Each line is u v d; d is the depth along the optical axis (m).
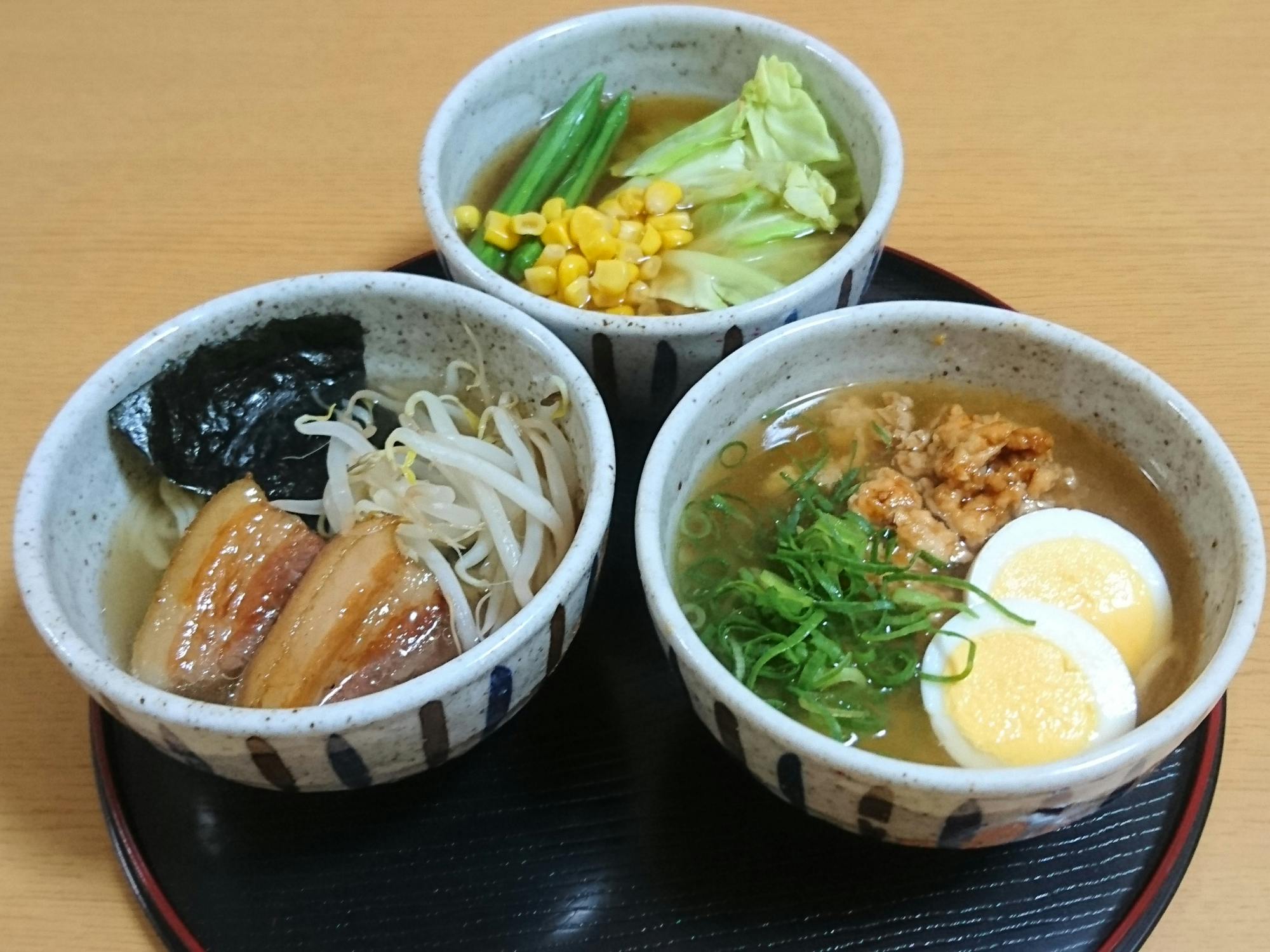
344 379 0.29
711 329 0.27
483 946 0.23
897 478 0.26
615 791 0.25
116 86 0.42
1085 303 0.34
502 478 0.26
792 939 0.22
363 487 0.28
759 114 0.33
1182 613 0.24
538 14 0.44
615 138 0.35
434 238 0.29
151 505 0.27
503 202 0.33
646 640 0.27
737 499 0.27
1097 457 0.26
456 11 0.44
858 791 0.20
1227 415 0.31
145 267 0.36
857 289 0.29
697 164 0.34
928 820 0.20
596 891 0.23
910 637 0.24
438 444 0.27
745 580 0.24
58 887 0.24
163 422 0.26
